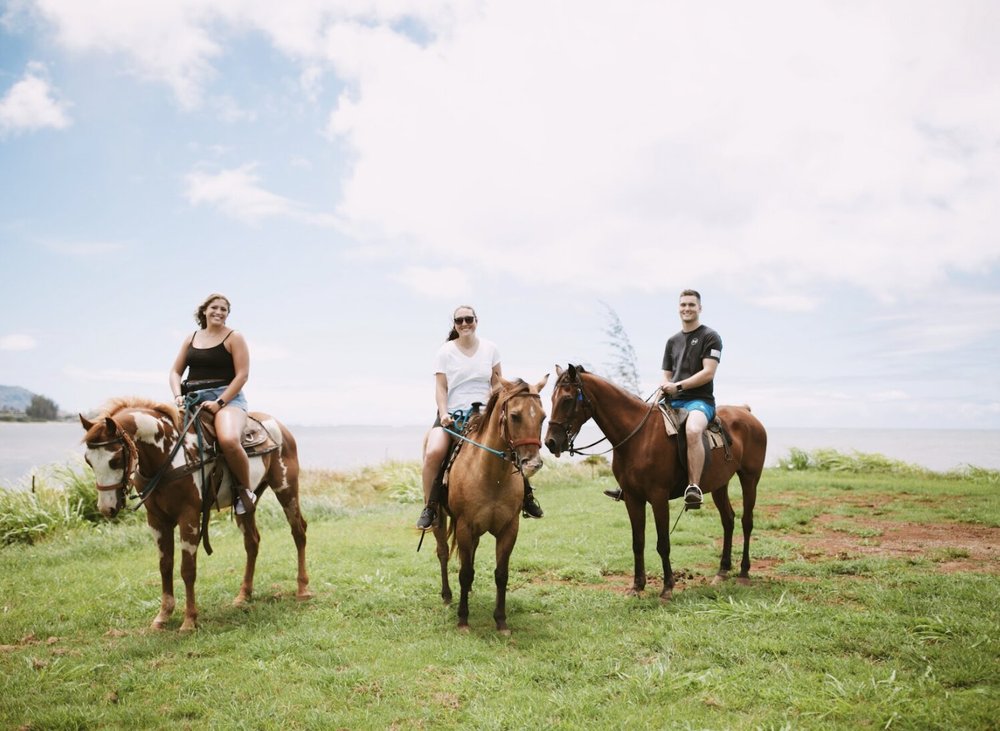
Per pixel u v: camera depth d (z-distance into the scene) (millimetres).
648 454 6598
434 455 6055
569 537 9297
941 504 11938
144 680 4684
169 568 5965
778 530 10000
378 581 7191
